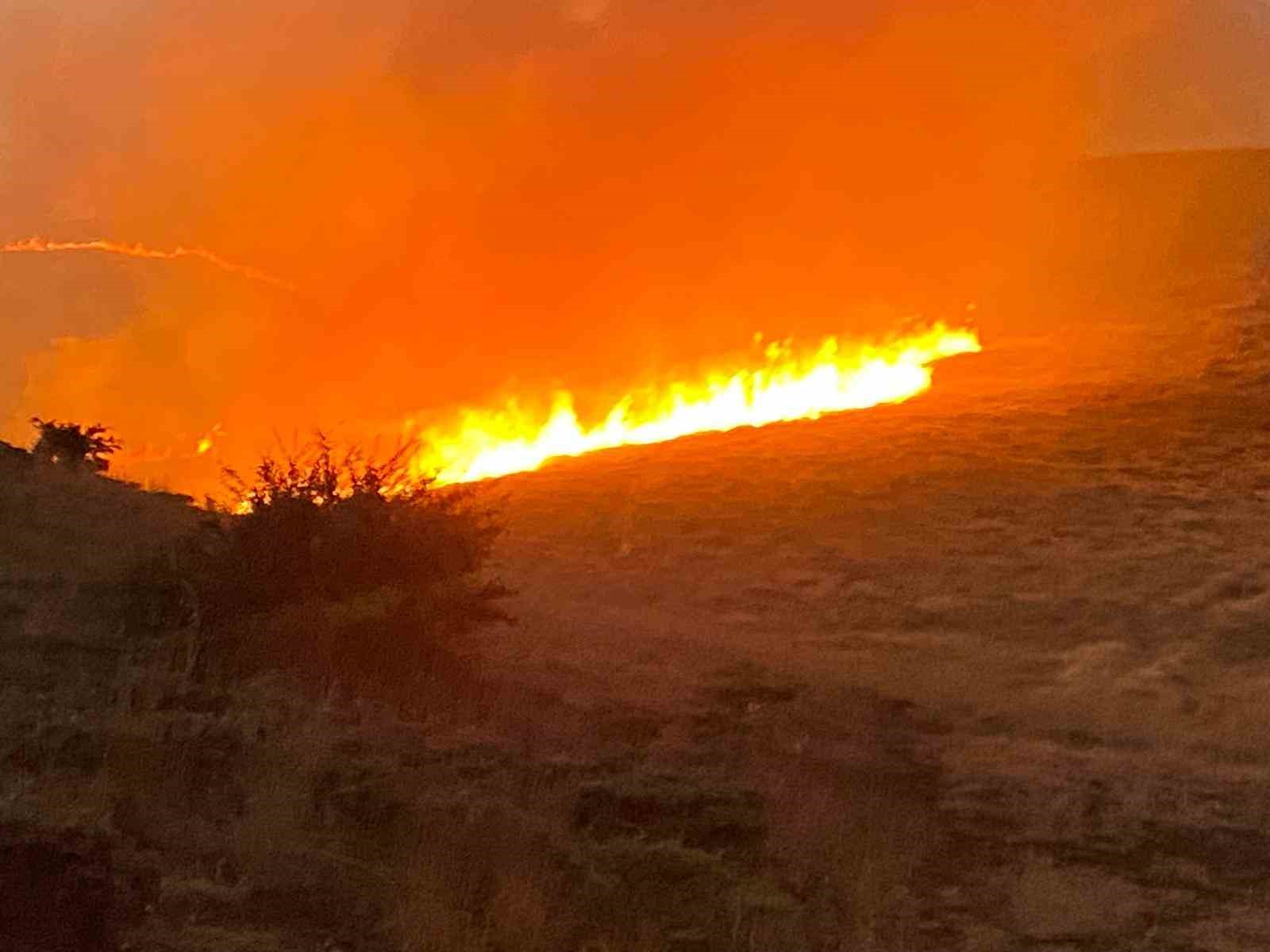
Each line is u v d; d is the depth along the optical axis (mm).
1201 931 7648
